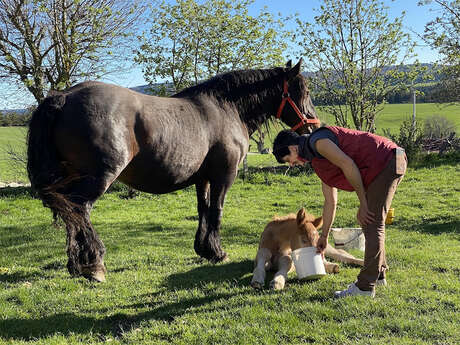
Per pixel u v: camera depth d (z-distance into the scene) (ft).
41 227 28.45
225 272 16.34
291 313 11.59
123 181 14.78
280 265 15.10
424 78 54.75
